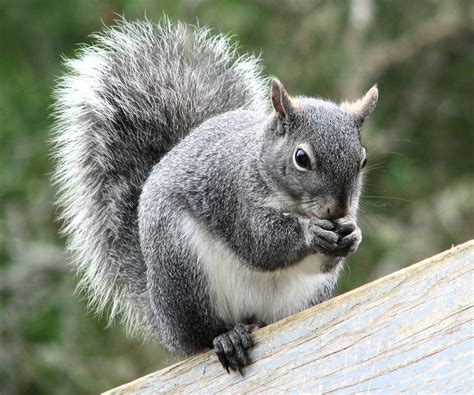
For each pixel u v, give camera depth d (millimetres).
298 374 8555
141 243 10656
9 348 15750
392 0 18891
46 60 18406
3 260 16469
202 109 12055
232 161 9922
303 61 18062
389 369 8109
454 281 8008
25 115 17781
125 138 11828
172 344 10312
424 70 18859
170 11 17719
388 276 8305
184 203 10055
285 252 9656
